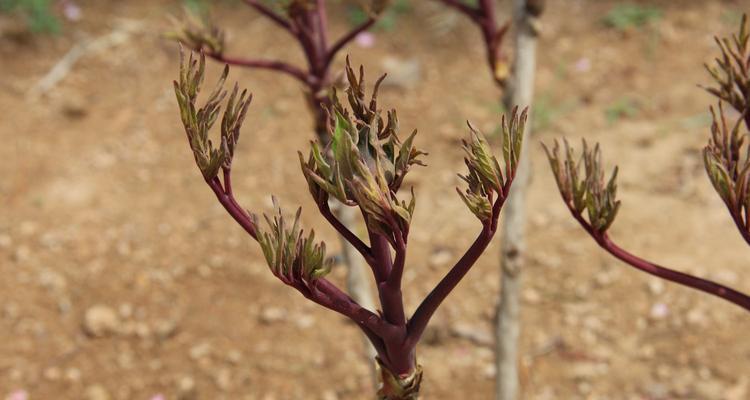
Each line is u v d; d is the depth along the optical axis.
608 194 1.44
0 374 3.48
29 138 4.80
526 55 2.21
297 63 5.30
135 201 4.41
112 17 5.64
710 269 3.76
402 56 5.35
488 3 2.19
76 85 5.19
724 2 5.59
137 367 3.54
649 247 3.92
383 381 1.32
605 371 3.43
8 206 4.35
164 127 4.92
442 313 3.71
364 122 1.11
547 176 4.43
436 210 4.30
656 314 3.63
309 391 3.43
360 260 2.34
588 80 5.11
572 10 5.69
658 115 4.77
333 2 5.61
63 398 3.40
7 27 5.41
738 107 1.54
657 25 5.44
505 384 2.46
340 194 1.08
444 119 4.88
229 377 3.49
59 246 4.11
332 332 3.70
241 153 4.73
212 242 4.15
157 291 3.89
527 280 3.86
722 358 3.42
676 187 4.26
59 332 3.68
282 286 3.91
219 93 1.16
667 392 3.32
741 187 1.32
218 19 5.62
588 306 3.71
